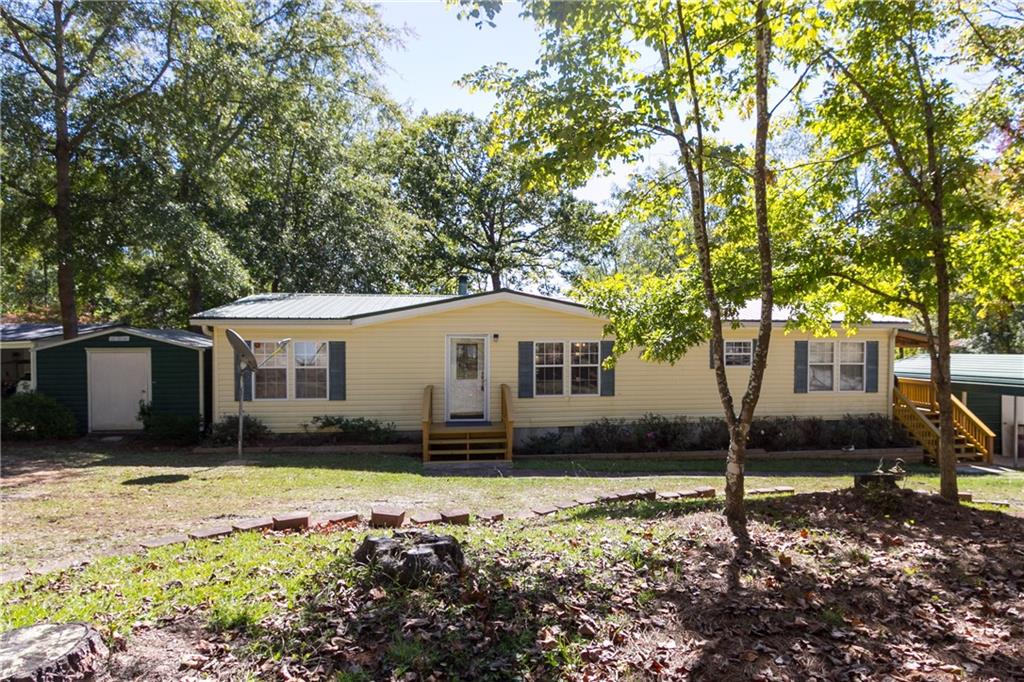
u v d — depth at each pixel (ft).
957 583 16.84
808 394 55.72
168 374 55.06
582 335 53.01
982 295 29.35
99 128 59.67
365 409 51.03
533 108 21.95
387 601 14.46
